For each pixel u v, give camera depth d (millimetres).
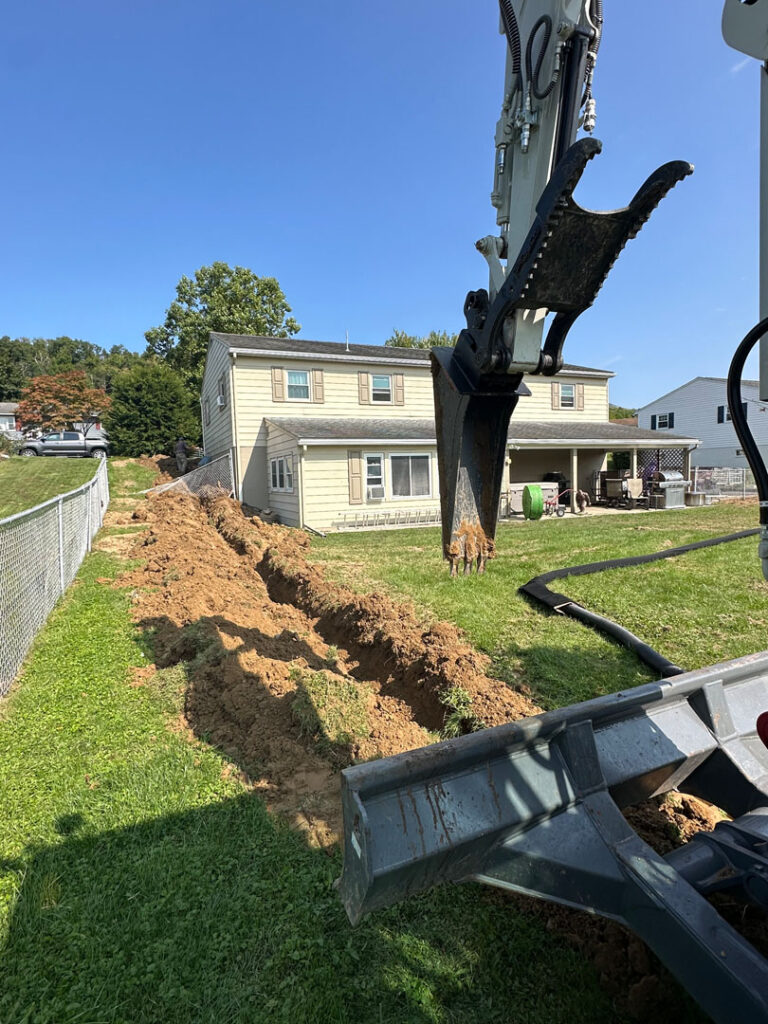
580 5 1976
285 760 3434
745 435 1671
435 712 4324
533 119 2115
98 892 2484
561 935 2305
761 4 1565
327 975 2104
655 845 2727
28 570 5395
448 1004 2021
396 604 6633
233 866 2621
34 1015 1961
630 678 4707
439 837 1442
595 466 22906
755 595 6660
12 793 3188
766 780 2102
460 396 2449
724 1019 1300
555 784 1705
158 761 3479
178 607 6352
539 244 1834
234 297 38469
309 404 18688
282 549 10891
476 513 2621
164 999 2018
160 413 30594
